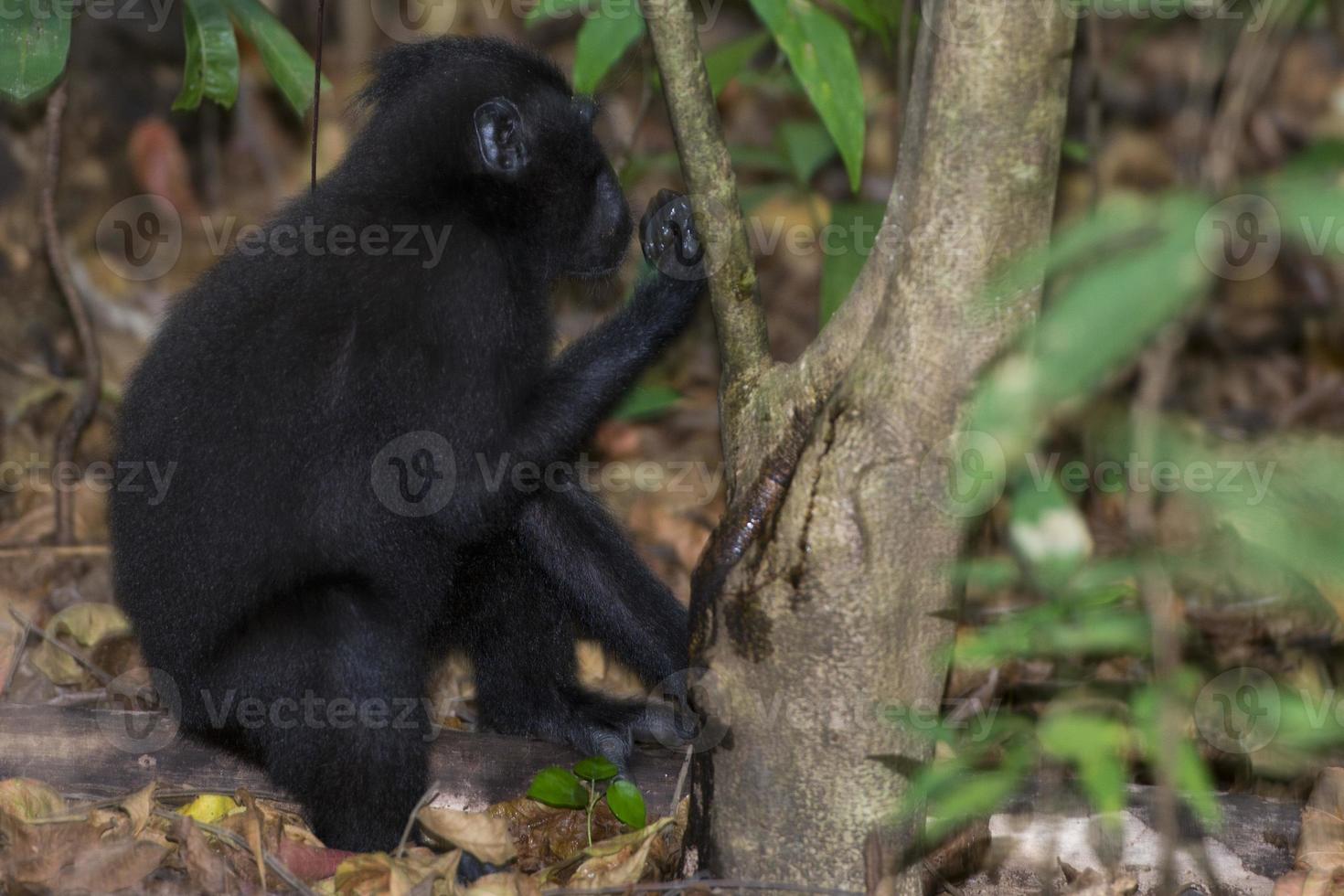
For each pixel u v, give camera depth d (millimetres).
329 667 8656
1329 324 16266
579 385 9234
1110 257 4551
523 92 9867
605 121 12336
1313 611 10289
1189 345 16047
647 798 9719
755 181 18984
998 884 8430
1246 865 8422
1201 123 8117
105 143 18078
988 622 11422
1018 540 6117
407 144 9484
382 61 10281
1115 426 5645
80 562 13273
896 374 6621
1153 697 5895
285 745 8711
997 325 6434
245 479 8883
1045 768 8508
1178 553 6891
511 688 10320
